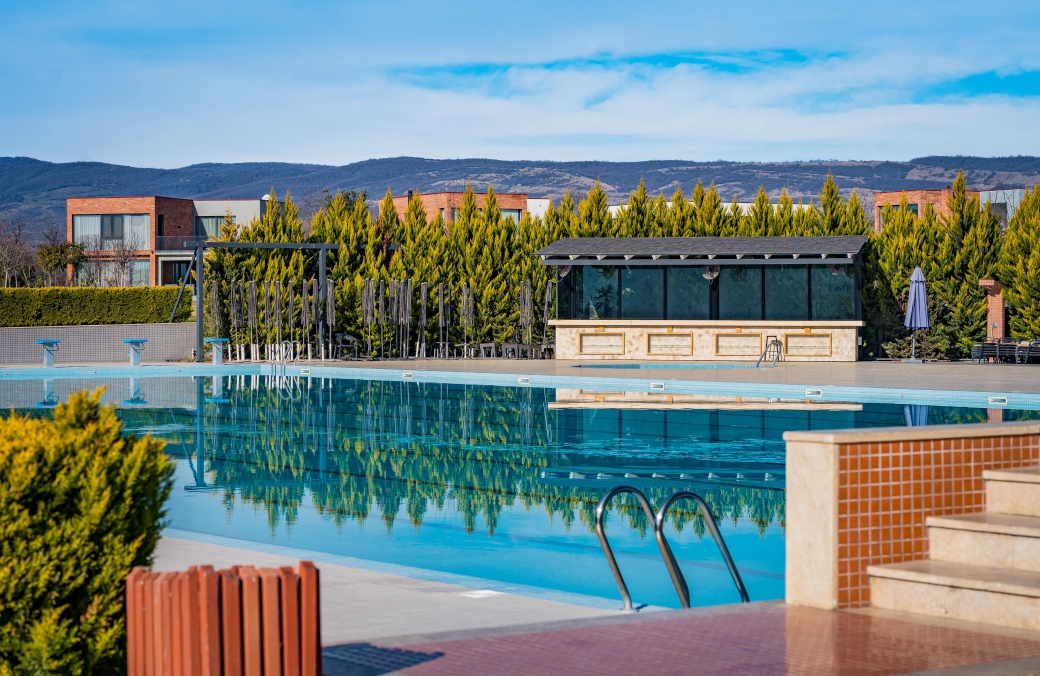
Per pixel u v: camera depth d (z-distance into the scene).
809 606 5.95
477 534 10.26
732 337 32.38
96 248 68.75
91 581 4.56
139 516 4.82
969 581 5.57
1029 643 5.18
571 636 5.35
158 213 69.56
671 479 13.22
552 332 34.94
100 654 4.50
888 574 5.86
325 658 5.00
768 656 4.99
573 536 10.16
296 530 10.44
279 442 16.59
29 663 4.39
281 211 35.22
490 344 34.09
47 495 4.54
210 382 26.83
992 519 6.00
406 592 7.48
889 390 21.25
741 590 6.90
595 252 32.28
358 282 33.94
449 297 34.72
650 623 5.61
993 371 26.97
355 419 19.38
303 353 33.62
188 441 16.73
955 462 6.17
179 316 44.22
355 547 9.70
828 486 5.85
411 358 34.12
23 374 28.22
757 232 35.78
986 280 32.31
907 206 34.16
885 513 5.98
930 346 33.25
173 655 4.22
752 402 21.05
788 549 6.07
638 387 24.19
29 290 42.09
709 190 36.44
